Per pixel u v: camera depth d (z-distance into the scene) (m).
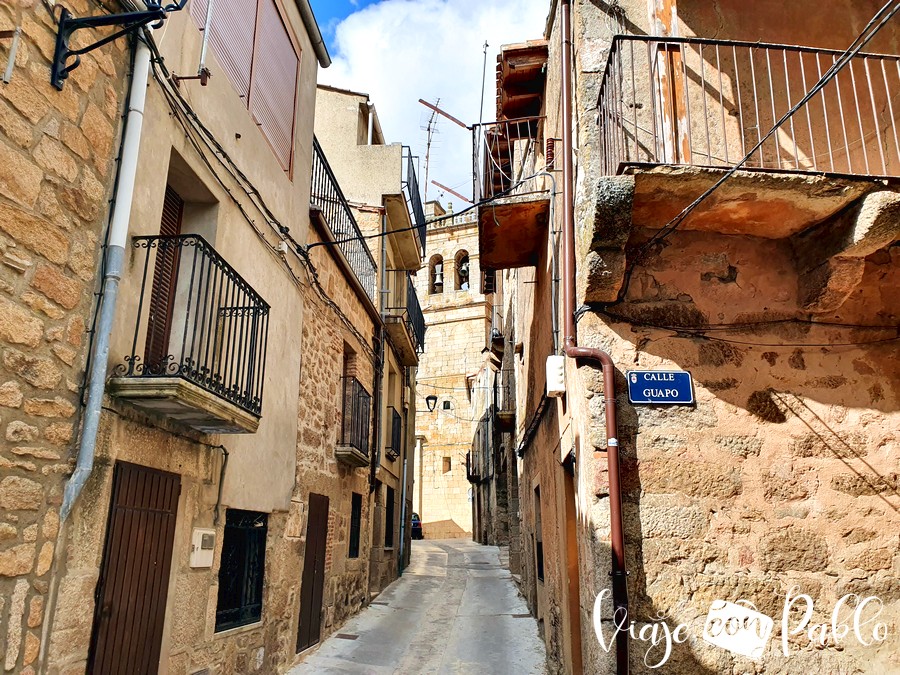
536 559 9.15
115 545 3.85
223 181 5.50
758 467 4.53
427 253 33.84
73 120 3.54
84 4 3.65
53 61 3.39
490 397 22.88
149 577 4.22
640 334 4.75
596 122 4.99
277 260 6.79
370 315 11.66
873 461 4.55
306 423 7.71
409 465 18.06
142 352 4.21
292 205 7.43
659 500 4.45
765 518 4.44
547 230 6.68
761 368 4.71
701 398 4.64
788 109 5.11
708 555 4.37
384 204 13.36
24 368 3.15
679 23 5.25
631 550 4.37
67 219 3.48
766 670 4.21
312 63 8.53
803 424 4.61
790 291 4.84
